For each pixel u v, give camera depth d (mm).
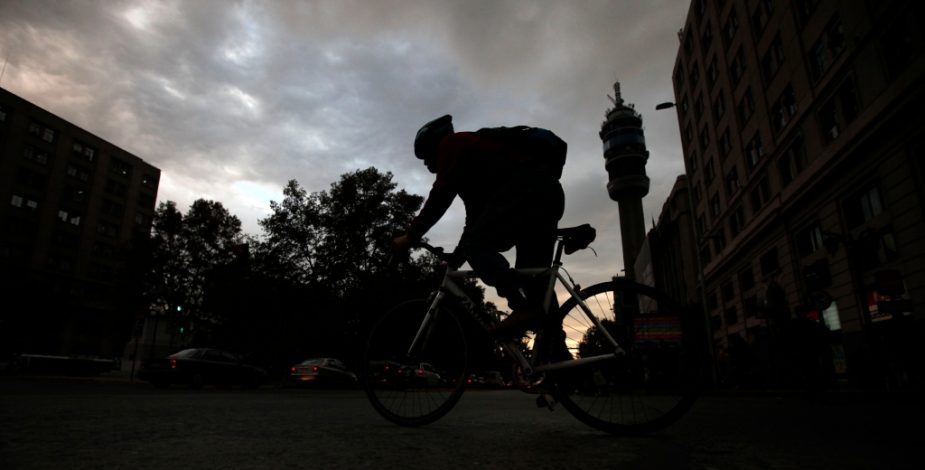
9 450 1744
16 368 23188
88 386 14758
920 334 14133
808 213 20734
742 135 28375
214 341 35844
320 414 3402
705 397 11148
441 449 1883
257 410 3717
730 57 29438
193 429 2354
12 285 44625
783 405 6723
